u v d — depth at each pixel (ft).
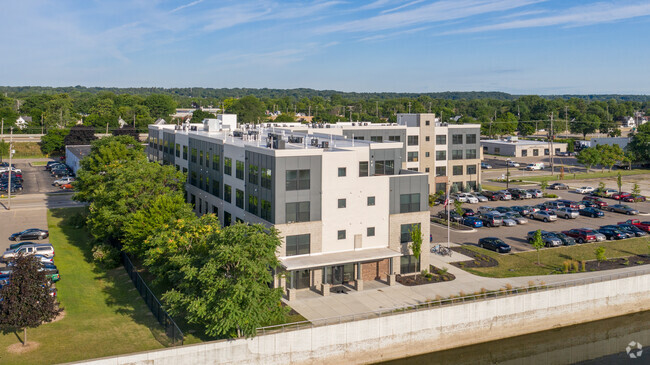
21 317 128.16
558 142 652.89
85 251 216.74
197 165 252.42
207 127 296.10
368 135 314.96
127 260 192.13
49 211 291.17
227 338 134.92
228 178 212.23
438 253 214.07
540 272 191.31
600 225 267.18
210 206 234.99
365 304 159.63
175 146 287.69
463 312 159.43
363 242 183.32
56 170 424.87
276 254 170.81
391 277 175.94
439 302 157.89
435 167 345.92
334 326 143.33
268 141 195.62
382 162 201.98
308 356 140.97
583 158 471.21
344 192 179.32
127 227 185.47
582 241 233.35
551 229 258.57
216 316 128.06
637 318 185.88
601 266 198.80
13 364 122.93
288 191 172.35
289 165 171.63
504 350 165.58
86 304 161.68
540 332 171.42
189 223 160.56
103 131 651.66
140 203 201.16
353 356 146.41
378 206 184.44
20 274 130.11
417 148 337.72
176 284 149.48
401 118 358.43
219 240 136.56
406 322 152.15
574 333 175.52
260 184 181.37
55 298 152.87
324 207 177.06
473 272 191.01
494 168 504.84
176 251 150.71
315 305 159.02
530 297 169.27
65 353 128.77
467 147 355.97
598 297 180.86
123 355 124.26
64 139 542.98
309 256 174.70
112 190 207.62
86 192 246.68
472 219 261.65
